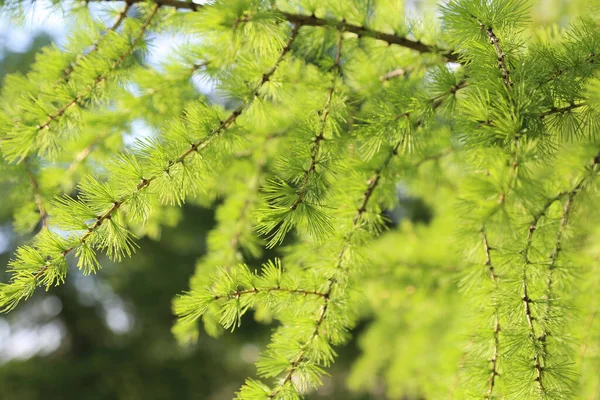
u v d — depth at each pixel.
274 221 0.77
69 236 0.78
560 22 0.97
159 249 2.96
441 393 0.91
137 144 0.80
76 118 0.84
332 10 0.87
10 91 0.88
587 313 0.89
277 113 0.91
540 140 0.77
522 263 0.79
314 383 0.81
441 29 0.89
